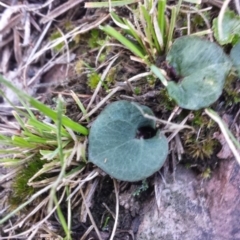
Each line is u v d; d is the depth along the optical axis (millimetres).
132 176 109
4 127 134
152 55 118
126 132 112
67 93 129
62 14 144
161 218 112
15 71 147
